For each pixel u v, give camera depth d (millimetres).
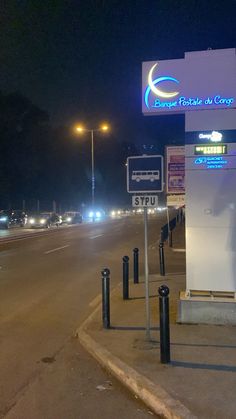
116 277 12172
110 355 5488
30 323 7594
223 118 7012
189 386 4512
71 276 12438
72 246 21234
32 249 20094
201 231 7066
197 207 7078
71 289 10555
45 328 7273
